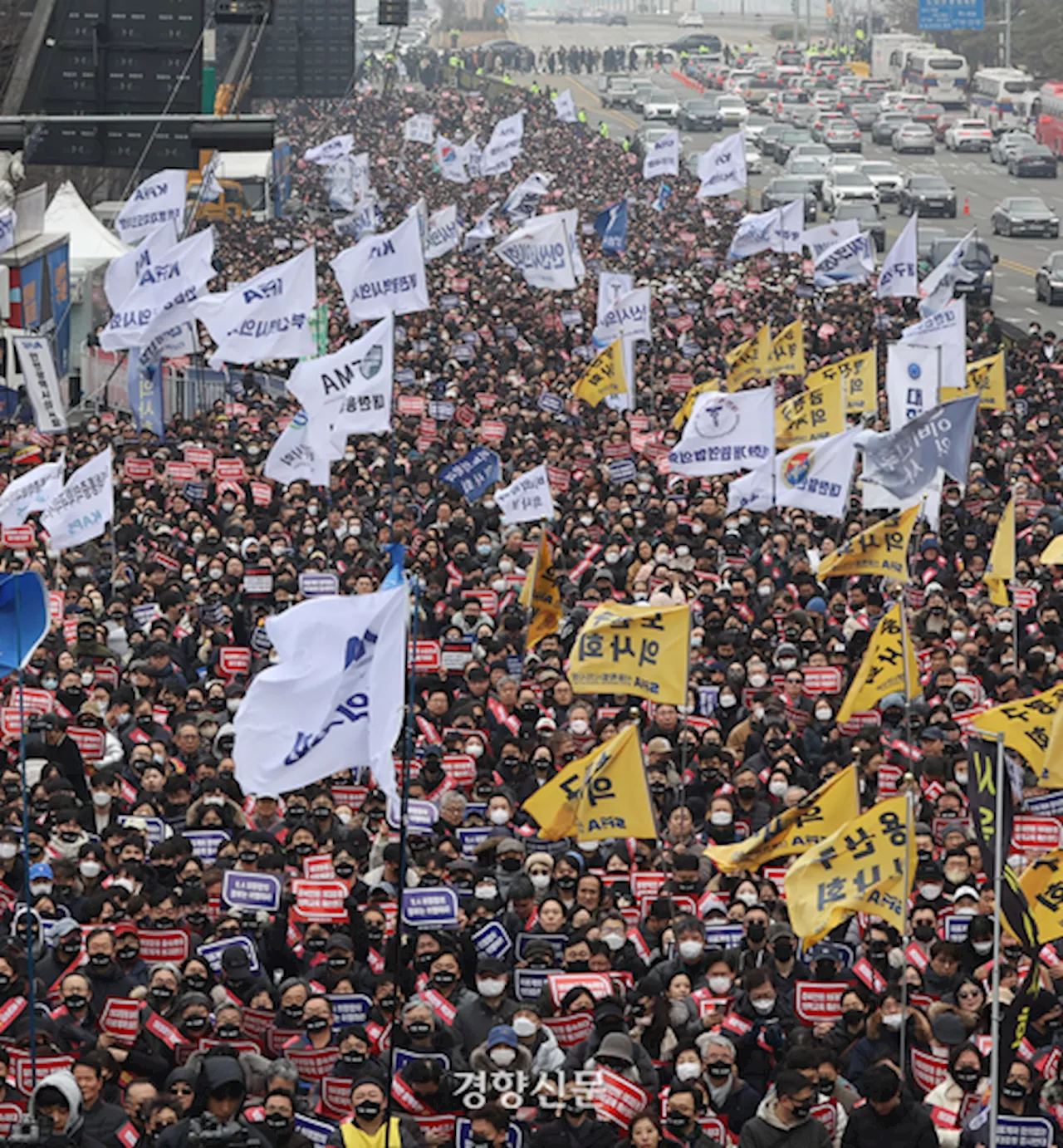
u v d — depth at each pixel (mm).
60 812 22422
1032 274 91688
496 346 64375
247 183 96812
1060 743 21406
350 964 19406
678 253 86750
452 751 25500
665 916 20766
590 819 21453
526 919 21094
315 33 96562
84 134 56188
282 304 43906
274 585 34062
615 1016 17547
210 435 49406
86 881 21984
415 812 23297
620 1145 16406
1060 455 48188
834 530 39156
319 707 18578
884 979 20500
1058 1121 16953
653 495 41688
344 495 42531
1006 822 17109
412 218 44281
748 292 75500
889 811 18656
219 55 90812
